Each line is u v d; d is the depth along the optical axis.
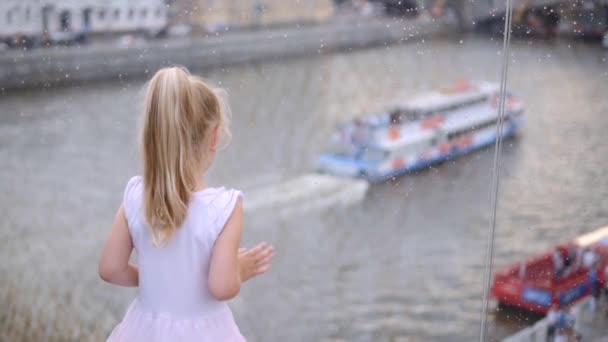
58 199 14.24
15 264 13.71
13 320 12.97
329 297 13.99
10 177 14.06
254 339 13.33
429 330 13.33
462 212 14.48
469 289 13.40
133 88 10.27
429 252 14.34
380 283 14.11
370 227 15.14
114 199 14.52
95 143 13.77
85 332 12.52
